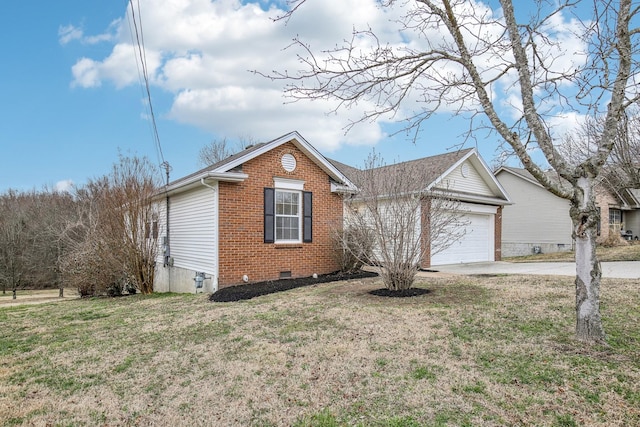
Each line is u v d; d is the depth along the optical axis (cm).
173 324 654
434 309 651
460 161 1483
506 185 2370
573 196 462
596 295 464
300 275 1181
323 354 463
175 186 1178
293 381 396
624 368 391
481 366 412
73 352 530
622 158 1334
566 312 601
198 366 450
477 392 357
